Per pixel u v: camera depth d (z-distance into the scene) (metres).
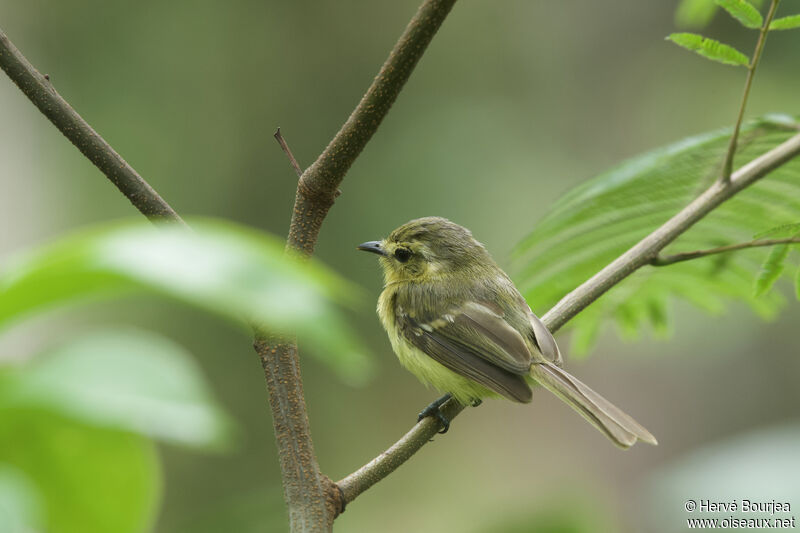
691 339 14.96
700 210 5.53
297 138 15.96
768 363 15.34
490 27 17.44
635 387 16.42
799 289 6.25
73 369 1.52
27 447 1.95
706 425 15.94
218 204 15.48
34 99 4.19
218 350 14.64
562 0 17.80
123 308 13.94
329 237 15.05
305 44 16.23
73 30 15.40
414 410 15.94
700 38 5.05
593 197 5.92
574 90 17.61
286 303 1.27
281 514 2.37
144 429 1.47
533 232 6.11
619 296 6.85
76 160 15.32
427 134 16.31
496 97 17.20
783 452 4.83
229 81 15.89
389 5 16.39
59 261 1.27
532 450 17.81
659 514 4.96
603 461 17.02
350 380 1.41
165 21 15.65
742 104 5.34
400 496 16.55
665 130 16.66
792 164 6.09
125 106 15.45
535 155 16.78
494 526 2.61
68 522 2.05
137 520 2.09
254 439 14.46
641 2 17.72
